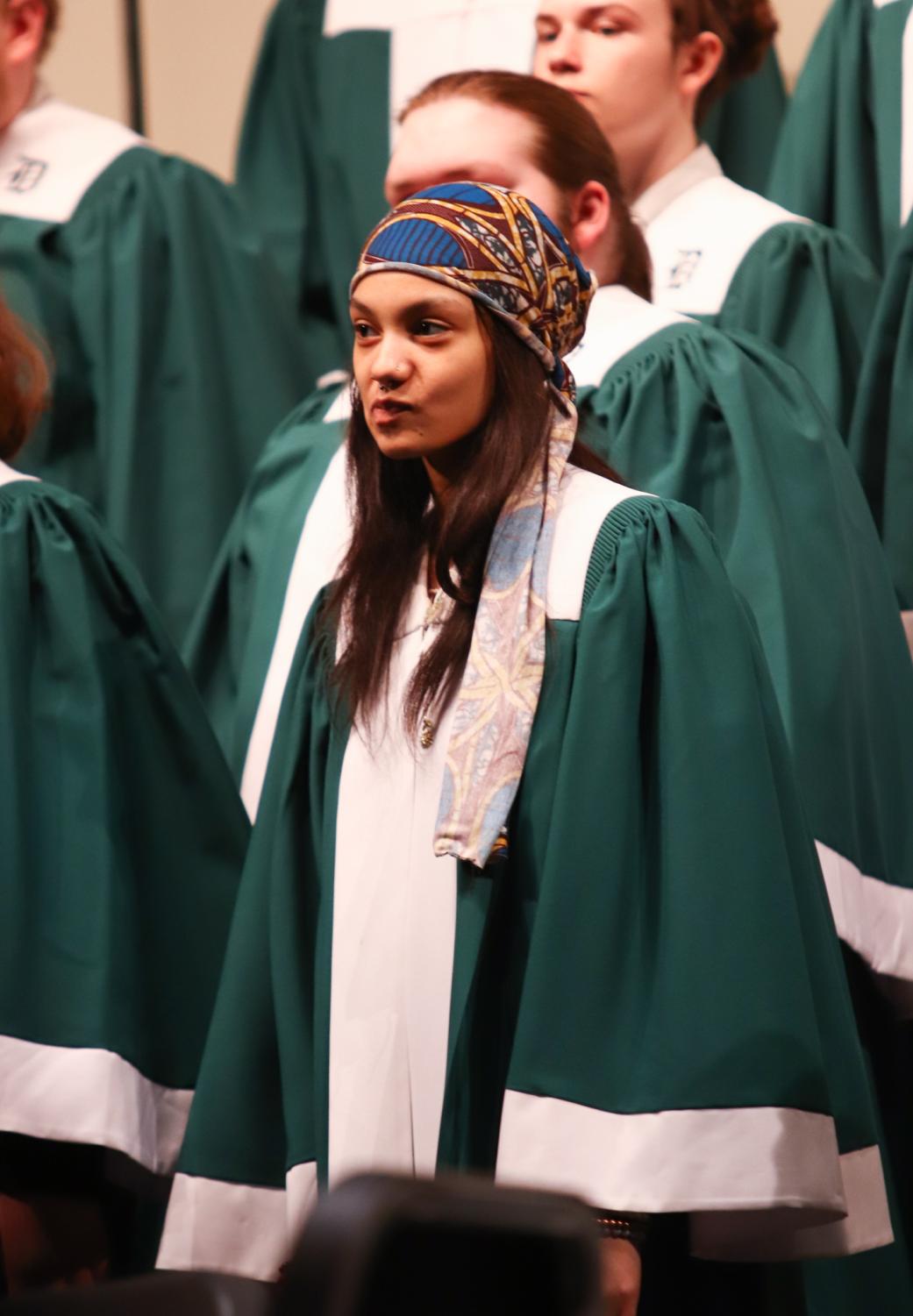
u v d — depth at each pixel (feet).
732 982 17.65
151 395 37.73
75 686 23.88
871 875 24.82
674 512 19.48
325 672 20.98
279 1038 20.36
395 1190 8.66
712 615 19.07
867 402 30.78
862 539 27.45
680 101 34.65
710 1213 18.28
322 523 29.17
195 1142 20.85
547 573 19.04
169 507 37.09
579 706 18.49
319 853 20.65
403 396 18.80
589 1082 17.66
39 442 37.09
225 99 47.85
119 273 37.99
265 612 28.89
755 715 18.74
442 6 41.14
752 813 18.28
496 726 18.38
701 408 28.19
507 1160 17.46
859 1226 18.44
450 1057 18.39
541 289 19.26
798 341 32.55
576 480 19.80
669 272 33.60
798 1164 17.31
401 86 41.14
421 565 20.15
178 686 25.11
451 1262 8.83
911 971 24.82
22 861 22.53
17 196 38.60
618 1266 17.17
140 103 47.60
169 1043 23.73
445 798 18.30
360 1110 18.72
